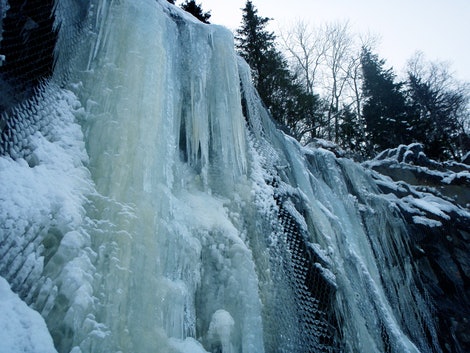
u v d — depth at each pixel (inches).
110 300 120.9
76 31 185.2
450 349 327.9
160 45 204.7
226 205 219.8
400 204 388.8
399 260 347.6
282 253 219.6
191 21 259.3
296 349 191.0
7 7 141.2
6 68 136.9
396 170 489.1
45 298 105.4
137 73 186.1
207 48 253.4
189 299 161.8
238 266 183.5
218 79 248.1
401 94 873.5
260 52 650.8
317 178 349.1
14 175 118.3
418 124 810.2
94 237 131.6
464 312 348.2
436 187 476.1
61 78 168.4
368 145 771.4
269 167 271.0
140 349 121.3
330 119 761.6
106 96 174.1
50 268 113.0
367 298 263.1
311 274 222.2
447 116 946.1
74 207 129.1
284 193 255.9
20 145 131.8
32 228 111.9
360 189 376.2
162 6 249.4
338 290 231.5
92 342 106.4
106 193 148.8
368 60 928.9
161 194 167.0
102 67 183.9
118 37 195.2
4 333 82.0
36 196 118.7
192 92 231.8
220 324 160.2
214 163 232.5
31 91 146.9
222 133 236.5
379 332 249.4
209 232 192.7
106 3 200.5
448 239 379.2
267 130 304.3
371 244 337.1
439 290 352.8
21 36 147.3
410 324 313.1
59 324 104.3
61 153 144.9
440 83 981.2
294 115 635.5
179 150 230.7
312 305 210.5
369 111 841.5
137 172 159.3
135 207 149.3
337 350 207.2
